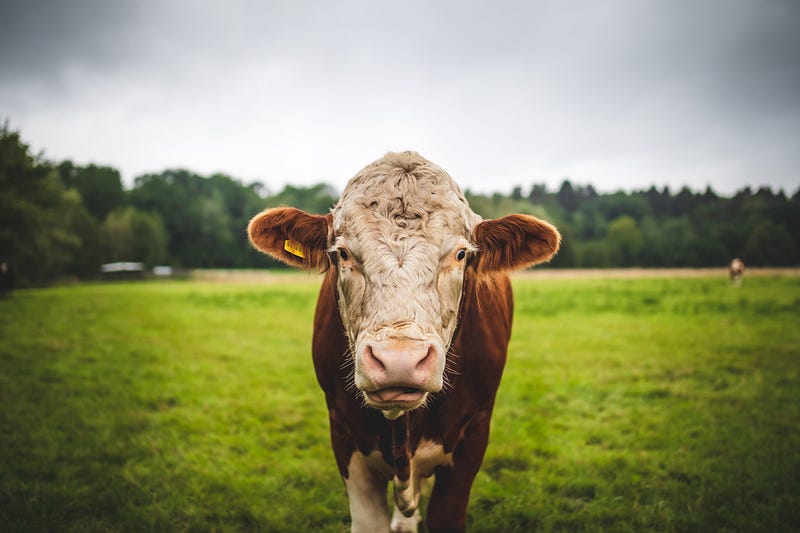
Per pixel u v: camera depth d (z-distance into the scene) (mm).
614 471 4582
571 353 9422
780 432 5344
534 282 35094
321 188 106250
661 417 5906
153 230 76750
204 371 8312
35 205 33188
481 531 3738
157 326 13305
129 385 7414
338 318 2588
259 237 2615
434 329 2059
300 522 3846
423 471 2736
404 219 2225
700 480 4375
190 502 4148
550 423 5844
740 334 11125
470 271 2617
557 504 4043
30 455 4859
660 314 14836
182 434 5578
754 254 75375
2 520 3770
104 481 4391
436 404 2559
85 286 42094
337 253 2381
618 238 81000
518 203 89375
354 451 2807
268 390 7234
